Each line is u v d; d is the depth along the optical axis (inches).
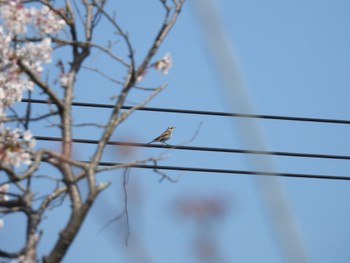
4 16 566.6
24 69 547.5
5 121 548.4
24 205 515.8
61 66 572.7
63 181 525.7
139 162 517.0
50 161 535.8
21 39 586.6
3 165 509.4
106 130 535.8
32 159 572.7
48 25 585.3
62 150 537.3
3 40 560.4
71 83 569.3
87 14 581.0
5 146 528.4
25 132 539.2
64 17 584.1
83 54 579.2
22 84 589.6
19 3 572.1
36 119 549.6
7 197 605.3
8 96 596.1
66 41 580.4
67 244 497.4
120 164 536.1
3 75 598.9
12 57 552.1
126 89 555.2
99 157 524.1
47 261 495.8
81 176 537.3
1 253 487.5
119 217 237.0
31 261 485.7
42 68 589.9
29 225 507.8
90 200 500.4
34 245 496.1
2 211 512.7
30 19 577.9
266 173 188.4
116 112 548.7
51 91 550.0
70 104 557.3
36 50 580.4
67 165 529.7
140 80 558.9
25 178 510.6
